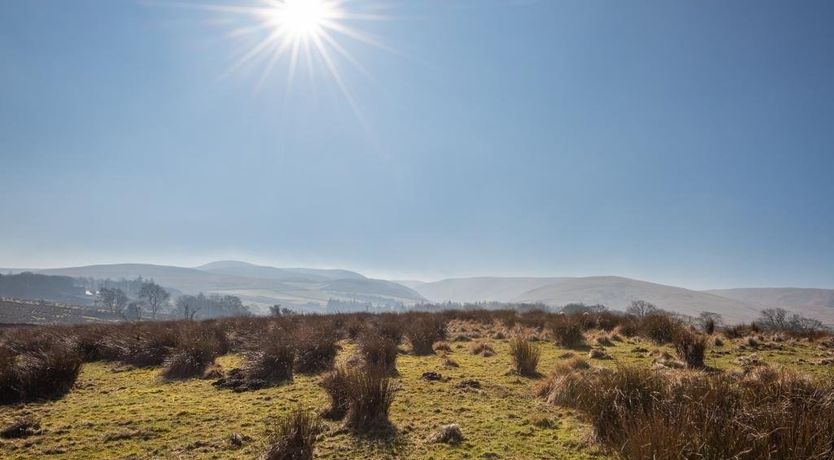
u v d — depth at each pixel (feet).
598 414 18.80
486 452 17.63
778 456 11.45
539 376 32.07
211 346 40.37
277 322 67.46
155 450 18.38
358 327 59.77
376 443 18.85
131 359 41.60
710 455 11.67
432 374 31.81
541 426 20.92
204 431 20.74
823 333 52.42
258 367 33.12
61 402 26.76
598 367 30.12
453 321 75.61
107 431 20.95
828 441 11.81
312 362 36.11
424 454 17.63
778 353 40.96
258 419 22.44
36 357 33.17
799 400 16.08
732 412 14.93
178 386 30.91
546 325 59.93
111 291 529.86
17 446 19.10
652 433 12.43
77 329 61.41
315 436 18.20
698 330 58.08
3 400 27.07
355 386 22.09
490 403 25.11
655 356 37.86
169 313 600.39
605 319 61.87
